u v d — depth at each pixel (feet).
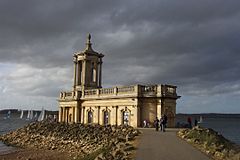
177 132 112.47
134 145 77.71
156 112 138.92
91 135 137.90
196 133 95.50
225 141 102.94
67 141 148.46
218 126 503.61
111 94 158.71
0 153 144.36
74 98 186.50
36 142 167.22
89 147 126.62
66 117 198.18
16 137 186.39
